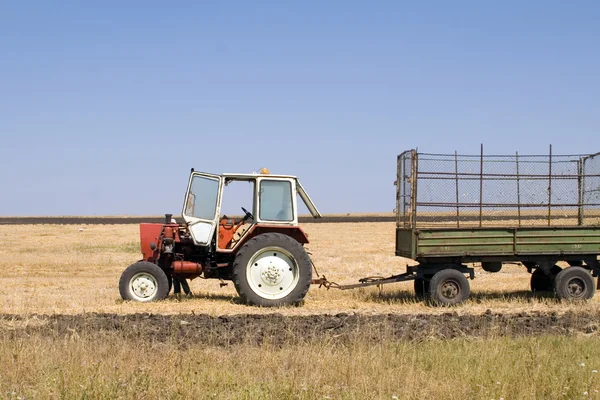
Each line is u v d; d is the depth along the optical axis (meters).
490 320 11.96
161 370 7.50
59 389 6.64
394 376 7.36
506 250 14.21
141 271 14.16
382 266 23.25
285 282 13.88
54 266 23.36
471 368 7.76
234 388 6.94
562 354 8.66
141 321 11.18
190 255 14.71
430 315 12.38
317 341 9.51
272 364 7.95
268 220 14.17
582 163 15.25
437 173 14.34
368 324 10.66
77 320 11.23
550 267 14.57
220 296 15.42
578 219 15.52
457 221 14.49
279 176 14.29
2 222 61.97
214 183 14.31
